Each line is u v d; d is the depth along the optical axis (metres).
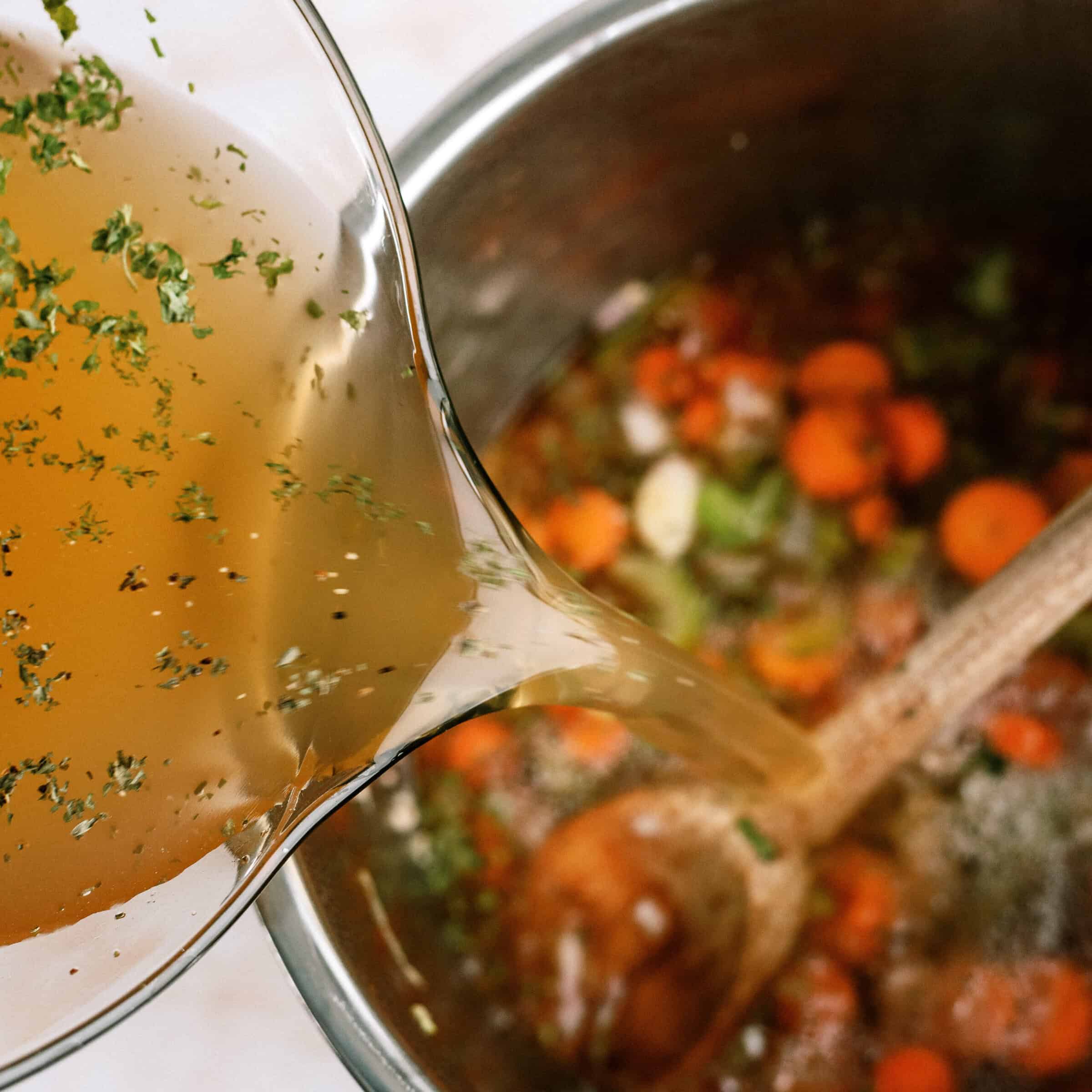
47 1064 0.40
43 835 0.40
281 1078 0.48
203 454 0.40
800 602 0.52
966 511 0.52
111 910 0.40
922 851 0.50
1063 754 0.50
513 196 0.48
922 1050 0.48
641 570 0.53
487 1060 0.48
